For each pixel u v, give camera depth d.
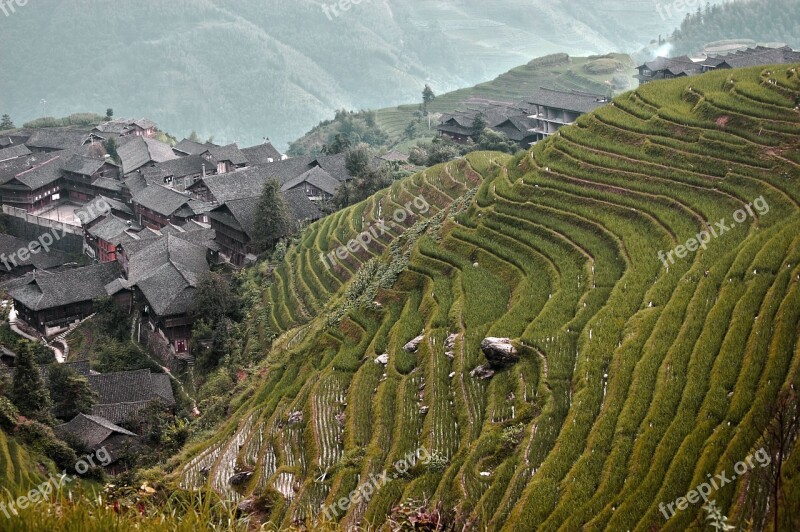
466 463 34.97
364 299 56.28
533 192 57.94
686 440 30.55
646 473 30.20
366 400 43.97
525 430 36.09
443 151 99.88
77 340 77.88
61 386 60.34
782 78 62.53
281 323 66.81
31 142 137.38
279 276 75.06
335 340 53.34
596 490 30.44
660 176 54.94
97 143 134.88
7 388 57.69
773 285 38.38
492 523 30.75
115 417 59.25
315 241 78.44
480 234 56.28
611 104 67.06
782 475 26.92
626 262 47.38
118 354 73.62
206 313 71.69
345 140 121.12
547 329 42.94
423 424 39.91
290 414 45.69
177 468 46.25
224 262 86.81
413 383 43.59
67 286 81.31
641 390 34.97
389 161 106.50
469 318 47.34
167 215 98.50
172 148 130.75
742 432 29.64
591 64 165.75
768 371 32.47
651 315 40.62
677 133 59.16
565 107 108.50
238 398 55.47
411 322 50.00
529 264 51.22
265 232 83.00
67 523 12.78
